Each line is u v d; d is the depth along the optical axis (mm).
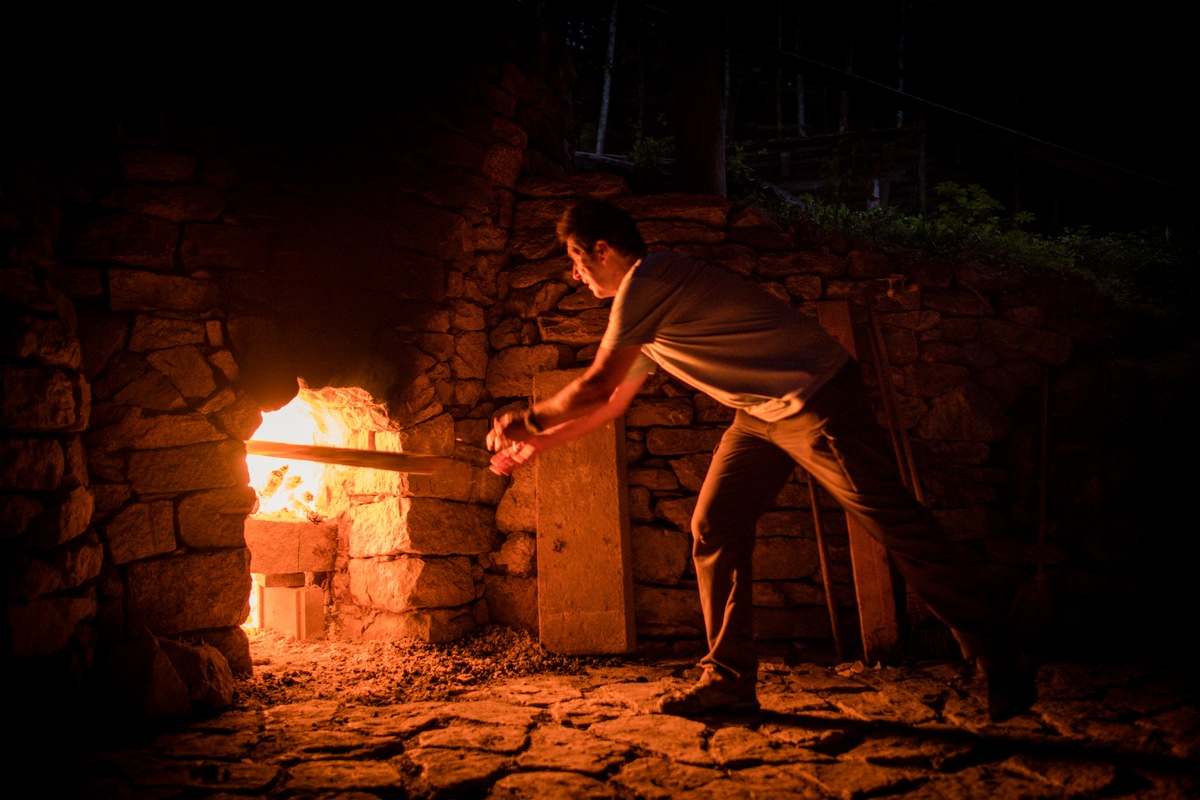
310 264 4074
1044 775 2494
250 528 4652
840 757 2678
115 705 3100
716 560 3139
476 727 3033
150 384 3664
